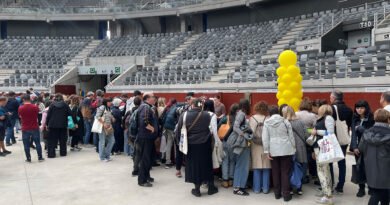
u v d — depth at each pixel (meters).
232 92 18.27
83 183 7.90
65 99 12.77
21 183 7.91
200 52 30.09
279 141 6.49
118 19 39.62
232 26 35.22
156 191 7.27
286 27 27.97
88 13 39.03
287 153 6.47
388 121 5.26
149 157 7.70
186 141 6.87
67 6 41.59
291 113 7.00
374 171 5.13
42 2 41.88
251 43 28.11
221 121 7.82
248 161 7.05
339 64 16.16
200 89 21.12
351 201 6.50
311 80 15.55
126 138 11.05
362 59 16.14
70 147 12.62
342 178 6.92
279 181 6.75
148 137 7.62
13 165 9.76
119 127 11.28
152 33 40.53
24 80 29.23
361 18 20.33
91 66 30.59
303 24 26.75
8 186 7.68
